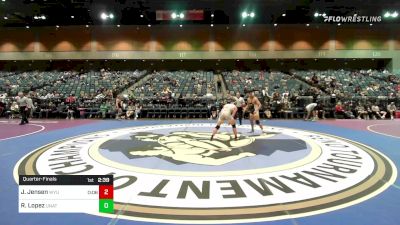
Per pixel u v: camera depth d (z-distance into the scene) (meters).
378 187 4.42
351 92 19.11
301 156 6.40
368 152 6.91
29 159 6.17
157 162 5.88
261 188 4.36
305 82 21.55
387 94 18.53
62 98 17.88
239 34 25.61
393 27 24.97
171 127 11.60
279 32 25.45
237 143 7.93
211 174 5.05
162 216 3.45
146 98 17.28
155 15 23.55
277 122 14.03
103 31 25.97
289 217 3.40
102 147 7.44
